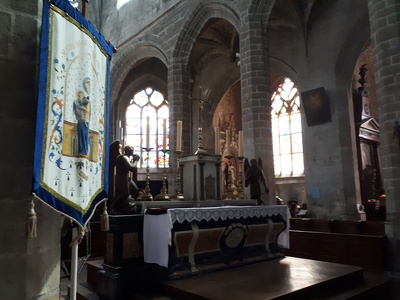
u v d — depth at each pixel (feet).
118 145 20.53
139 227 19.34
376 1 25.79
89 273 21.53
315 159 46.11
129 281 18.12
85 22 10.27
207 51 64.39
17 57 9.17
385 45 24.95
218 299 14.61
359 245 25.73
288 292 15.65
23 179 8.96
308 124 47.21
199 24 49.14
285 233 24.91
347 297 16.67
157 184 53.21
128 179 20.15
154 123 72.08
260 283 17.31
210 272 19.71
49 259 9.50
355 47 44.06
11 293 8.46
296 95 69.26
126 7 64.13
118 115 70.95
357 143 48.52
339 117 44.21
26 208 8.94
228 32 58.29
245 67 37.88
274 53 52.37
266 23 38.37
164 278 18.31
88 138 9.95
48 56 8.70
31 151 9.20
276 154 70.95
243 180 27.73
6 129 8.82
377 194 49.62
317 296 16.67
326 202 44.32
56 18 9.05
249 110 36.65
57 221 9.88
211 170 23.86
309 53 47.96
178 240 18.44
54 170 8.60
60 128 8.91
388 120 24.53
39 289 9.10
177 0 51.16
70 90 9.38
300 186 65.05
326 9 46.01
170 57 50.96
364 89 50.90
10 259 8.52
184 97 49.42
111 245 18.71
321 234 28.48
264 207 23.32
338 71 44.98
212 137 67.72
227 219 21.18
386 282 20.07
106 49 11.68
